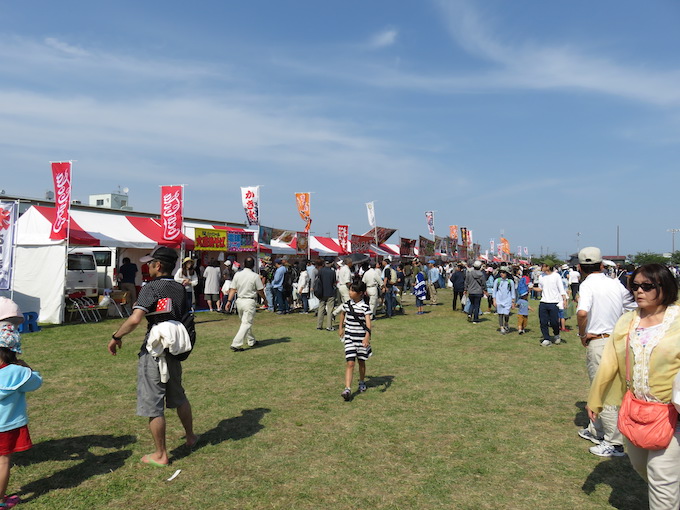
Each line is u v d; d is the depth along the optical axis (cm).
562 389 682
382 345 1035
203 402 611
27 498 364
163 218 1580
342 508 354
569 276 2144
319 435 500
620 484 394
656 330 289
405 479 402
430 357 905
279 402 613
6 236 1112
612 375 316
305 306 1675
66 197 1311
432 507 356
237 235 1855
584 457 448
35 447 462
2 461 342
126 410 576
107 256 1808
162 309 416
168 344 411
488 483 395
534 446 474
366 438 493
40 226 1384
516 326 1373
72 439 484
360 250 2966
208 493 375
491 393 659
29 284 1337
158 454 422
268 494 374
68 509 348
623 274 1109
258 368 801
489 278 1719
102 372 761
